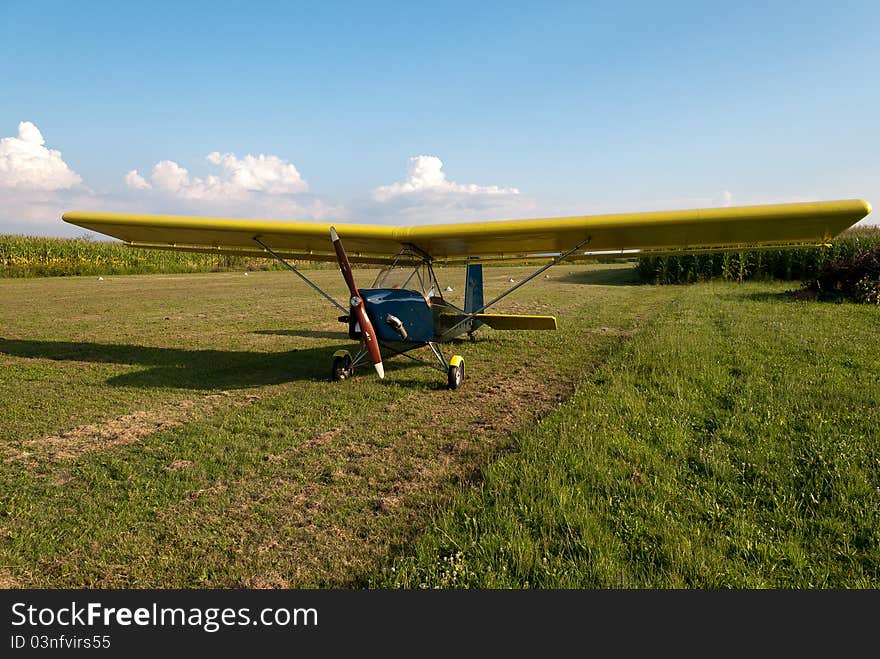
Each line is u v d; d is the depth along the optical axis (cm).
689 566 218
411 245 615
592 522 249
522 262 782
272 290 1767
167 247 782
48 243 2573
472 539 242
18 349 741
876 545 231
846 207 418
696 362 587
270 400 502
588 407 440
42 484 316
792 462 313
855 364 559
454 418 447
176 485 314
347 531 263
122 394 518
